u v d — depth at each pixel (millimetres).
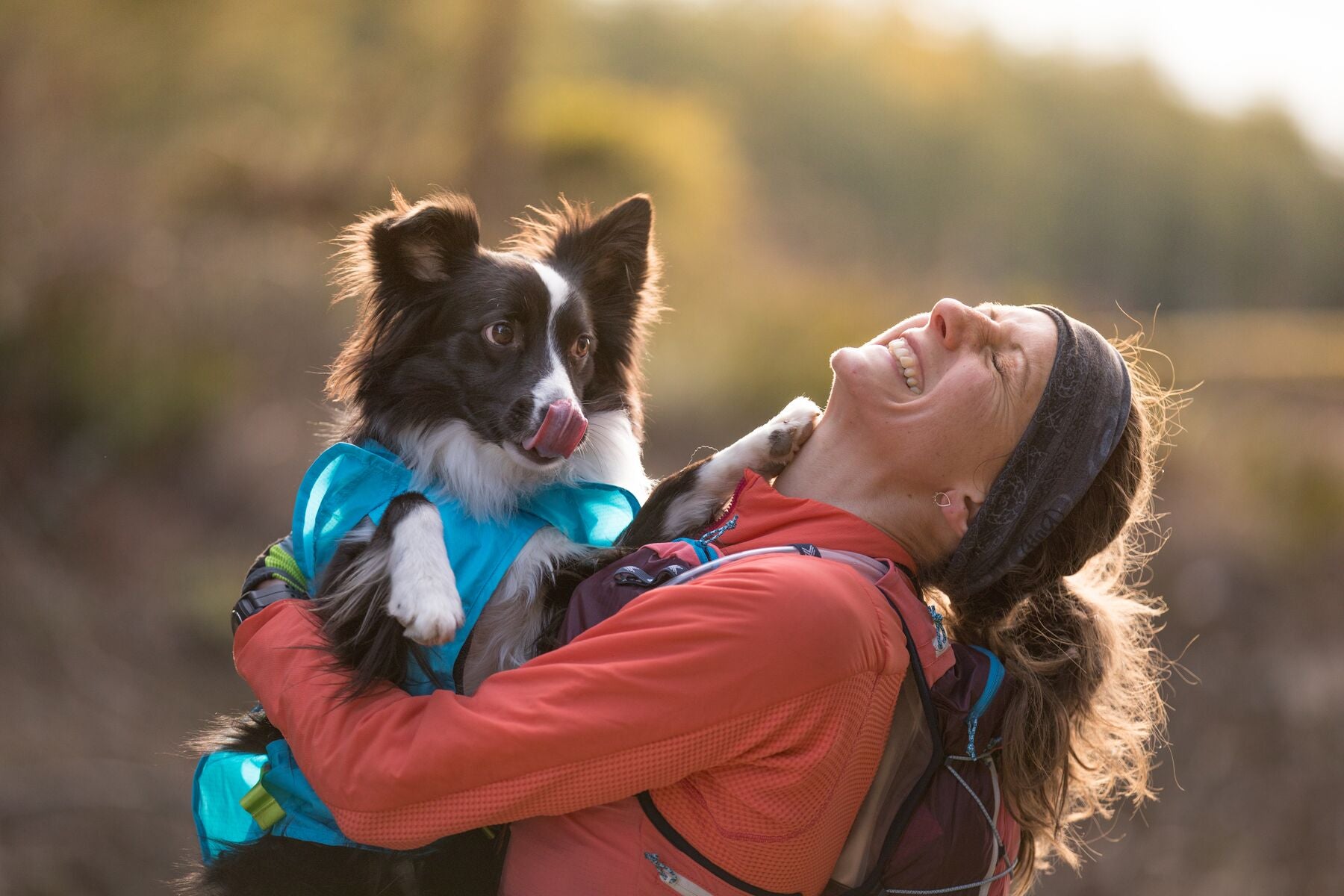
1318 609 8711
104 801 6039
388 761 1856
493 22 11719
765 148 19500
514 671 1913
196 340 8703
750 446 2471
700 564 2125
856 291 12828
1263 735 7469
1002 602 2307
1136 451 2283
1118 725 2424
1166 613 8703
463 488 2572
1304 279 27406
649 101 13930
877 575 2086
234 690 6984
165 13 9516
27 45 8742
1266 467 10250
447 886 2205
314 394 8875
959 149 23219
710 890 1888
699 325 11078
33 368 7996
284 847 2229
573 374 2861
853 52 22891
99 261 8609
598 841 1930
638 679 1839
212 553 7738
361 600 2189
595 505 2711
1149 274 25547
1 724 6211
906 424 2176
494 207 11422
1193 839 6789
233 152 10484
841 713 1879
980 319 2166
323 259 9984
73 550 7375
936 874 1999
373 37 11602
